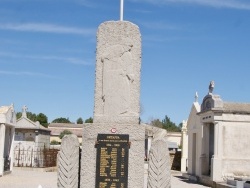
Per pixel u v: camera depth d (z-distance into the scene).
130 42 13.79
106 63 13.79
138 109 13.63
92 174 13.29
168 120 118.19
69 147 13.47
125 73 13.73
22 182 28.23
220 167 31.97
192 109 39.59
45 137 49.38
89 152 13.34
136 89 13.68
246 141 32.62
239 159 32.34
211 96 33.56
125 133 13.29
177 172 46.41
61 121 128.00
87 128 13.41
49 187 25.48
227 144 32.50
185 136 47.84
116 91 13.68
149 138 39.91
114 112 13.62
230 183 29.31
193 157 39.22
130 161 13.20
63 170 13.38
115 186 13.15
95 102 13.74
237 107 33.78
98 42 13.89
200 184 33.59
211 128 35.44
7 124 33.50
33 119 94.81
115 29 13.86
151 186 13.21
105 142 13.30
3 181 28.44
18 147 44.94
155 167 13.25
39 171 40.66
